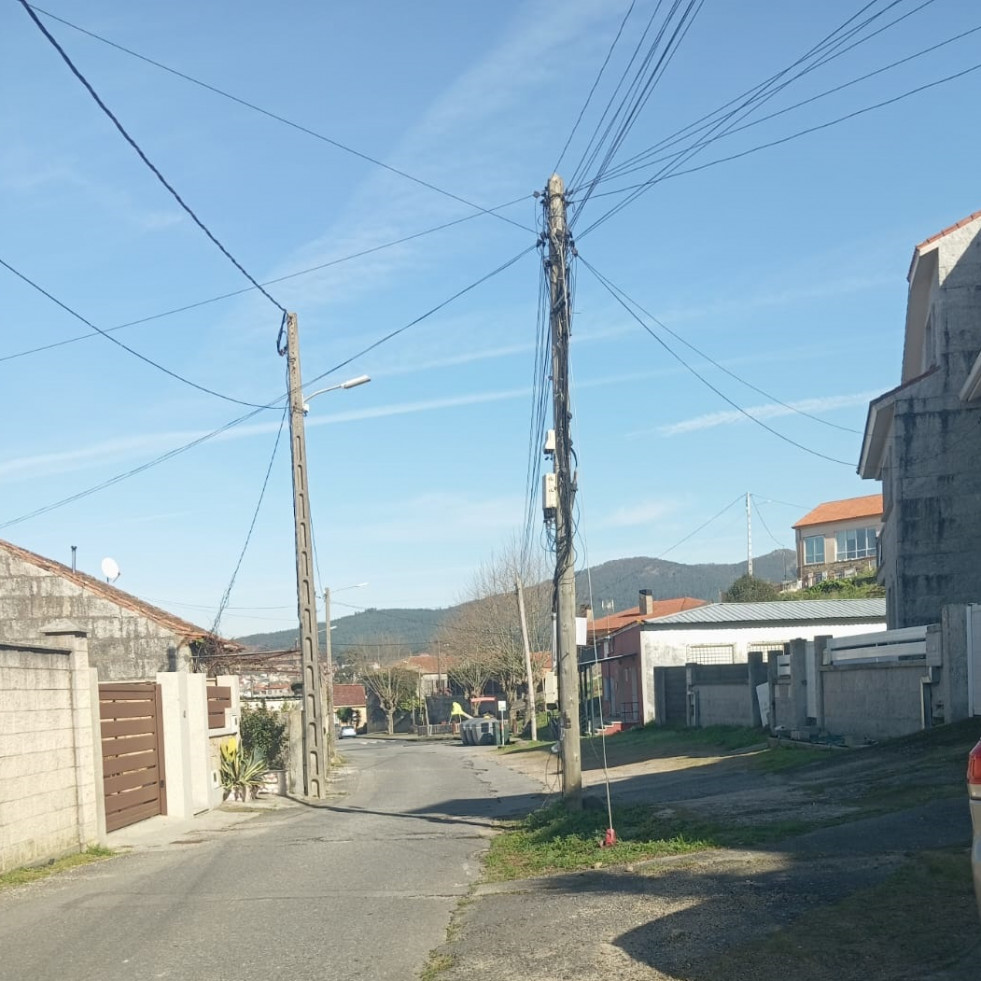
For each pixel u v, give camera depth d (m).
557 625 14.30
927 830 9.53
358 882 10.34
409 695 89.88
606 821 12.84
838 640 20.44
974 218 23.97
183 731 17.86
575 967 6.62
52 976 7.03
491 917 8.33
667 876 9.11
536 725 52.00
